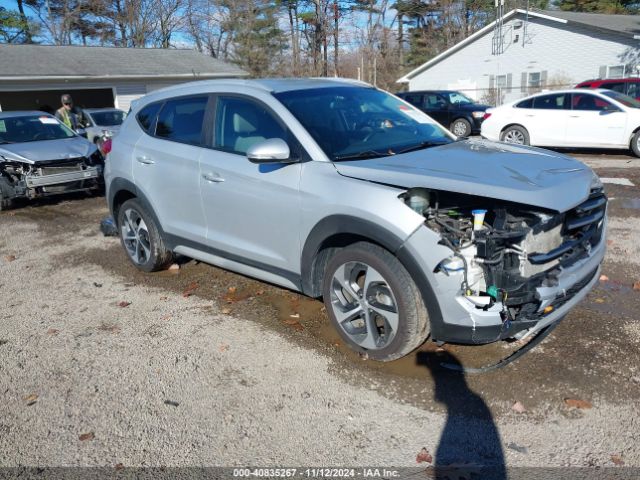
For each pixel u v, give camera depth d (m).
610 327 4.03
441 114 19.66
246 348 4.00
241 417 3.21
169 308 4.80
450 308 3.14
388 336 3.52
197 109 4.74
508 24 29.77
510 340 3.56
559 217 3.16
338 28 43.19
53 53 24.72
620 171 10.40
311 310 4.58
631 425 2.97
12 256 6.63
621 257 5.59
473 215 3.11
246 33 43.59
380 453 2.87
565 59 27.80
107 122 16.33
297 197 3.77
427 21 50.56
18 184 9.28
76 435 3.13
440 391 3.36
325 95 4.37
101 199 10.22
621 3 43.56
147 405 3.37
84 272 5.91
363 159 3.74
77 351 4.09
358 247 3.52
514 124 13.83
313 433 3.04
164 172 4.90
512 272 3.07
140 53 27.70
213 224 4.57
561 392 3.28
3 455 2.98
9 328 4.55
